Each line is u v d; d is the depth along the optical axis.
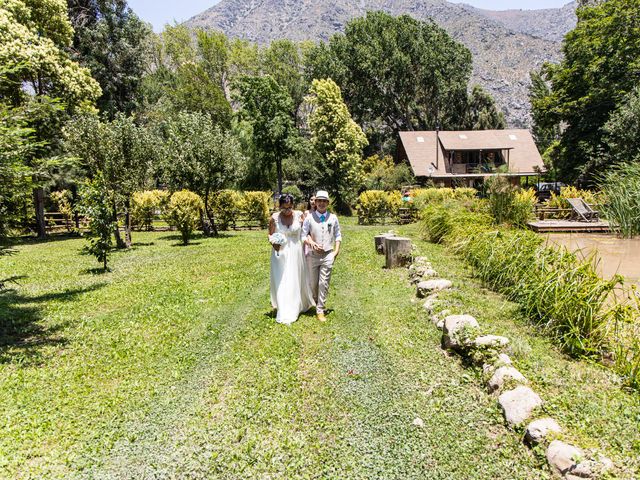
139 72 36.72
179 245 17.59
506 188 15.61
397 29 53.72
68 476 3.28
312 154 41.91
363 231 19.88
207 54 59.81
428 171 41.56
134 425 3.98
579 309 5.16
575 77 33.09
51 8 23.03
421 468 3.23
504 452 3.31
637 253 10.69
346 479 3.14
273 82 41.16
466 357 4.92
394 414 3.97
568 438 3.18
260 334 6.18
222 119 47.84
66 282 10.69
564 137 35.06
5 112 6.67
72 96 22.42
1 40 18.45
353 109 55.00
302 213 6.98
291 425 3.88
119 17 35.56
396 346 5.50
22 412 4.21
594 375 4.31
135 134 16.20
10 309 8.15
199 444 3.64
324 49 54.22
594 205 17.53
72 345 6.15
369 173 43.56
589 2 35.94
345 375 4.81
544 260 6.38
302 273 6.96
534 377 4.18
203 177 20.03
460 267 9.37
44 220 23.11
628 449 3.12
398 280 9.10
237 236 20.72
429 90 55.53
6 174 6.39
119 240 17.45
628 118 24.58
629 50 29.59
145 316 7.34
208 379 4.88
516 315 6.06
